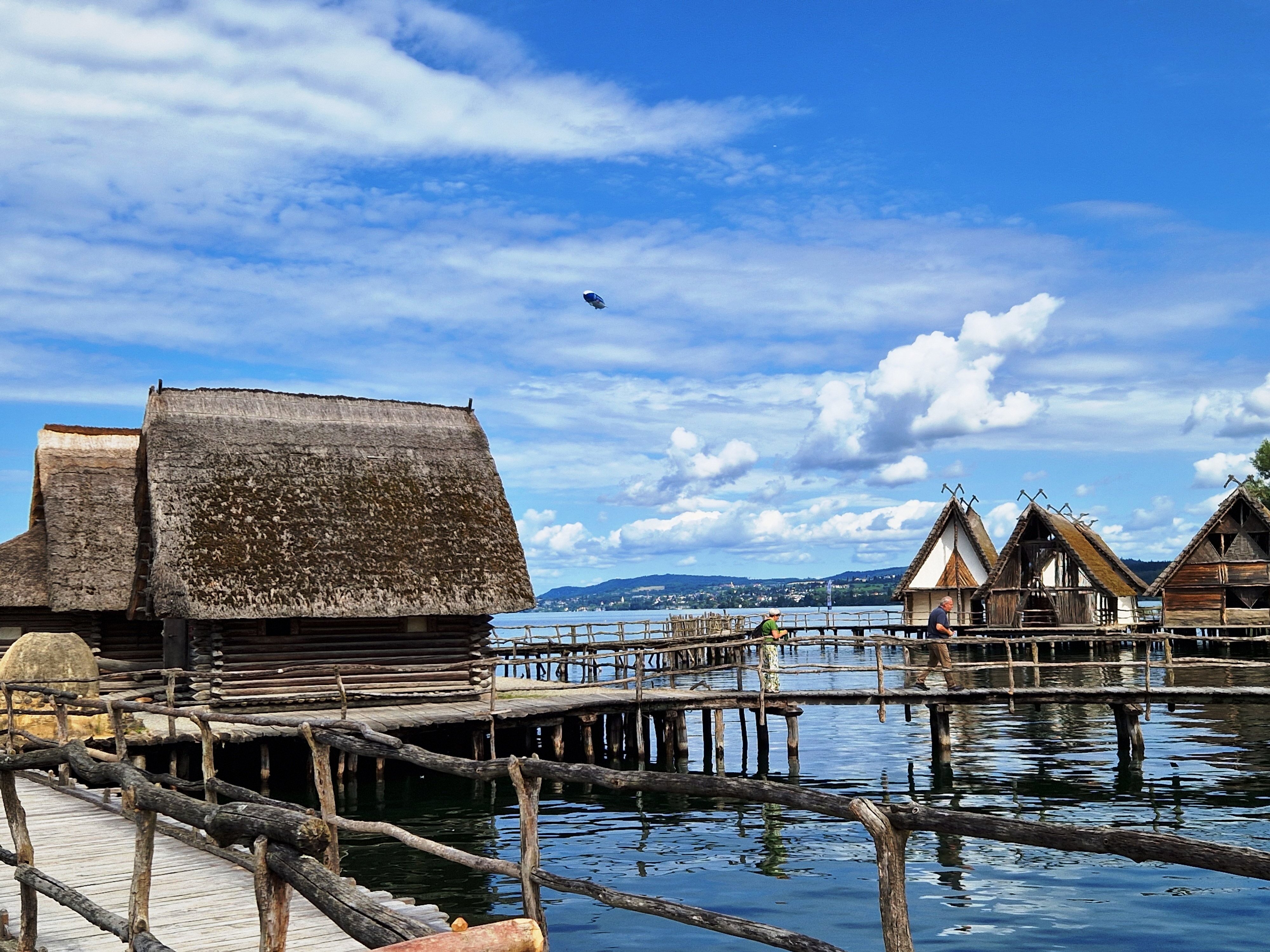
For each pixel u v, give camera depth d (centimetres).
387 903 791
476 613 2370
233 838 451
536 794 659
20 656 1972
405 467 2578
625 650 3412
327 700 2277
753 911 1211
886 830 432
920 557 5719
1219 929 1128
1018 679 3703
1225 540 4969
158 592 2172
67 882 904
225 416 2514
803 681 4228
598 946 1130
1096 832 376
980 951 1069
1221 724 2717
